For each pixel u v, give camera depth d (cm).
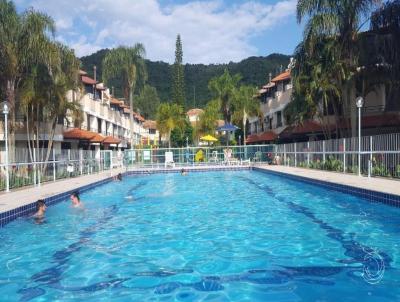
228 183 2011
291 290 491
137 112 7631
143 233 844
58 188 1495
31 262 639
